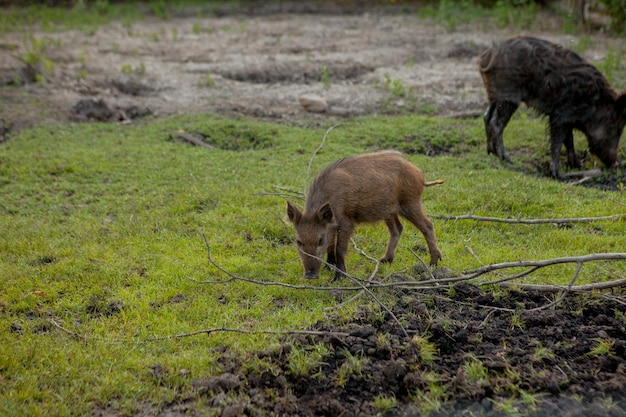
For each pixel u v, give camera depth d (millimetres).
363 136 14977
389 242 9477
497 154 13922
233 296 8594
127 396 6758
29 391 6754
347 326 7648
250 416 6461
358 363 6941
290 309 8273
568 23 24266
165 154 14047
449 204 11289
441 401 6652
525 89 13555
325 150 14172
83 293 8758
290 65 21109
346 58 21984
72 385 6891
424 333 7441
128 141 14867
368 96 18266
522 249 9742
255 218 10781
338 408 6508
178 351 7477
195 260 9508
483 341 7500
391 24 27672
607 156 13680
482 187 11930
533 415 6461
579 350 7297
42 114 16547
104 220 11023
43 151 14125
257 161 13602
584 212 10953
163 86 19250
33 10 30609
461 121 15938
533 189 11961
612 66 18500
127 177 12898
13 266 9438
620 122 13375
